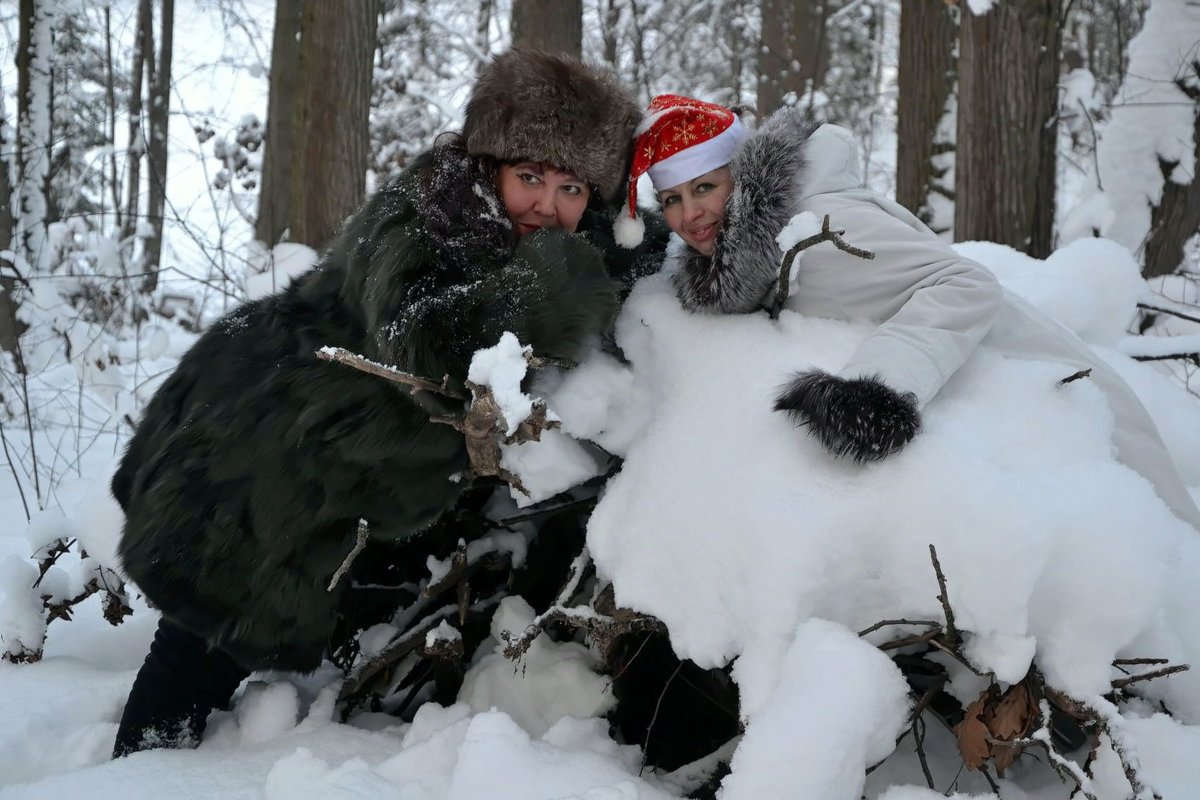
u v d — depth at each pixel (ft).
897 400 5.41
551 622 7.10
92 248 22.86
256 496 6.64
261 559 6.64
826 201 6.60
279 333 7.09
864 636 5.45
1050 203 16.38
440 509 6.71
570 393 6.39
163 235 24.27
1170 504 6.44
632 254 7.38
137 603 9.95
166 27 42.11
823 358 6.18
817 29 34.12
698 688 6.74
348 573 7.27
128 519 7.06
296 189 16.97
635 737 6.77
